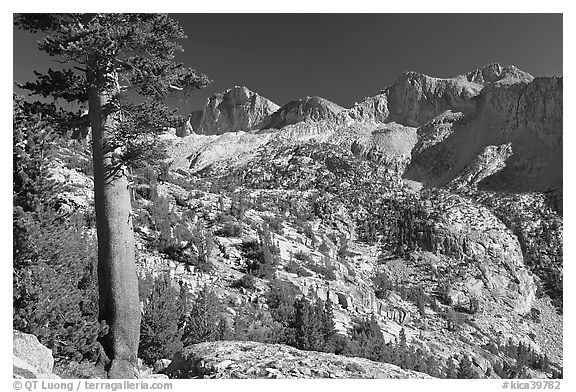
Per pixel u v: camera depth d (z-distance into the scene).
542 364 99.25
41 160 15.04
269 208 93.31
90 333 13.24
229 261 50.53
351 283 71.81
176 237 45.41
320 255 73.81
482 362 72.56
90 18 14.70
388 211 168.50
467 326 106.81
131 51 14.84
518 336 124.12
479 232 172.62
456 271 140.38
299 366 12.04
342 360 13.08
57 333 12.86
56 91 15.12
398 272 125.69
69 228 18.09
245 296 42.56
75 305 13.77
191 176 84.75
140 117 13.83
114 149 14.07
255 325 31.94
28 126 14.88
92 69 14.20
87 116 15.31
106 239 13.82
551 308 151.88
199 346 13.79
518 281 154.38
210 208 61.03
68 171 35.28
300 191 150.75
